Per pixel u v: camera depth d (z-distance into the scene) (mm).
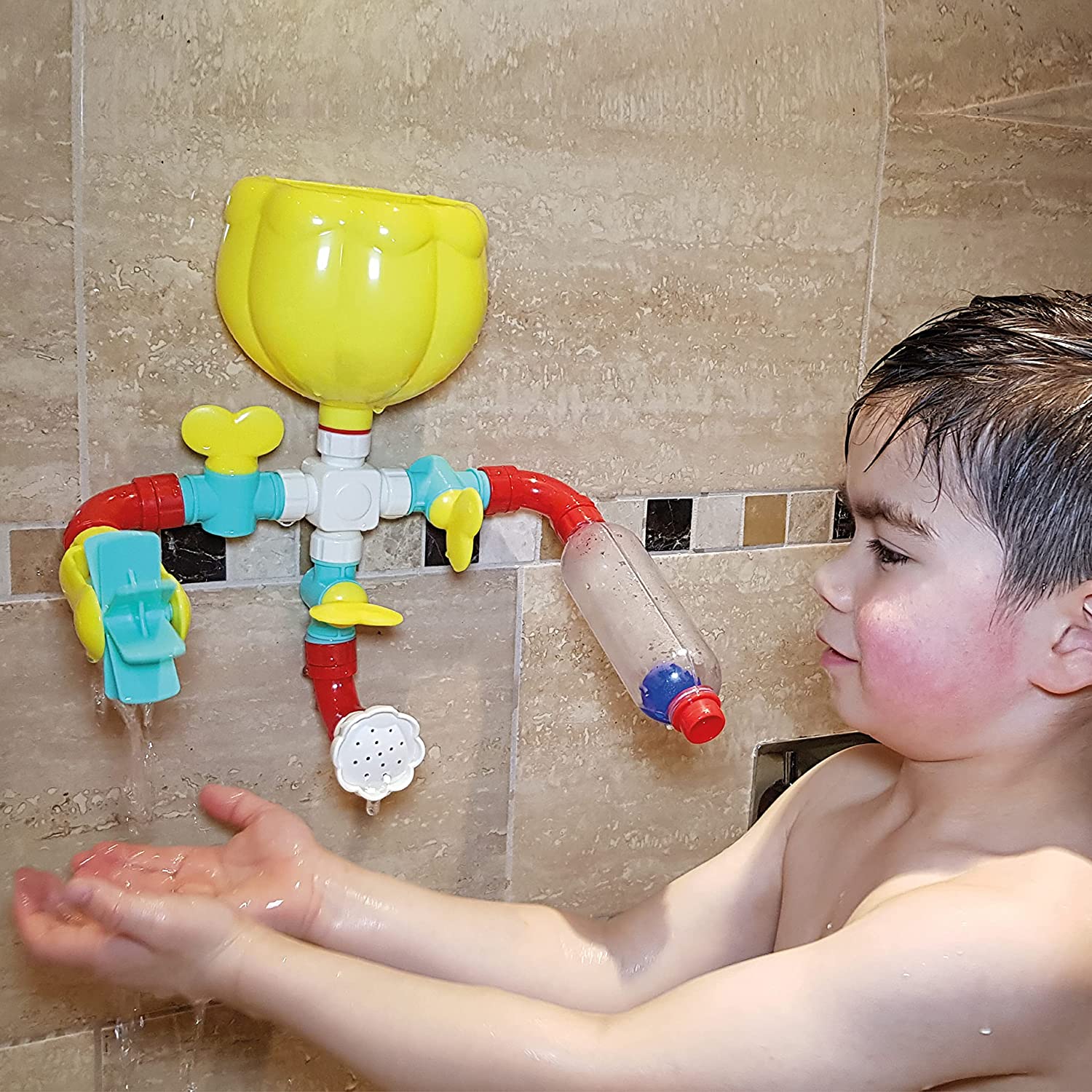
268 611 824
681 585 981
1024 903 649
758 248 940
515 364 869
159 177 730
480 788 933
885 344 1017
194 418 735
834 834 841
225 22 728
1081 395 692
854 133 957
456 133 808
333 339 698
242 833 798
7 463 729
